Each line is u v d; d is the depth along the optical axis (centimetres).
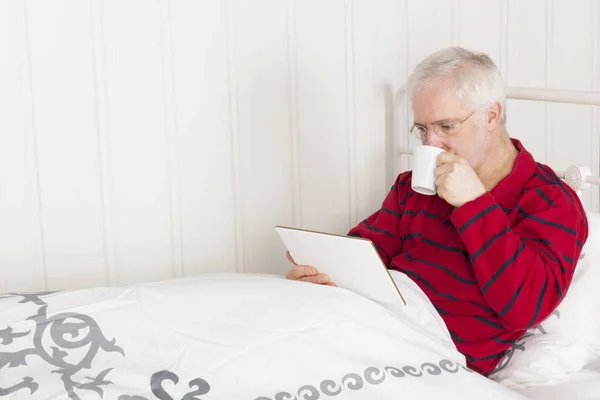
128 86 171
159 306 116
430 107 148
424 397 112
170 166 178
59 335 110
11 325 110
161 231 179
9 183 163
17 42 160
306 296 121
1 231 163
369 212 204
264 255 192
